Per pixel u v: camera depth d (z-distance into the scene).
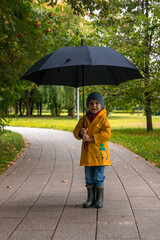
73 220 3.47
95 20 10.52
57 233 3.10
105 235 3.02
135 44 13.21
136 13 12.45
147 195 4.48
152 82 13.98
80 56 3.46
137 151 9.18
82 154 3.99
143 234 3.04
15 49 7.62
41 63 3.72
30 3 8.45
